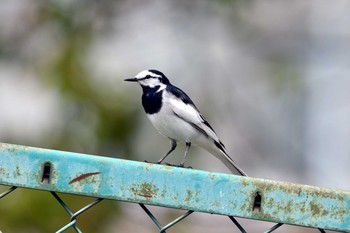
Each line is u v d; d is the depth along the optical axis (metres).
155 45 17.06
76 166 3.95
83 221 11.40
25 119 14.80
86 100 13.05
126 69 15.59
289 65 18.11
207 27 17.09
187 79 17.27
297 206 3.91
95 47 14.57
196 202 3.93
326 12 18.88
